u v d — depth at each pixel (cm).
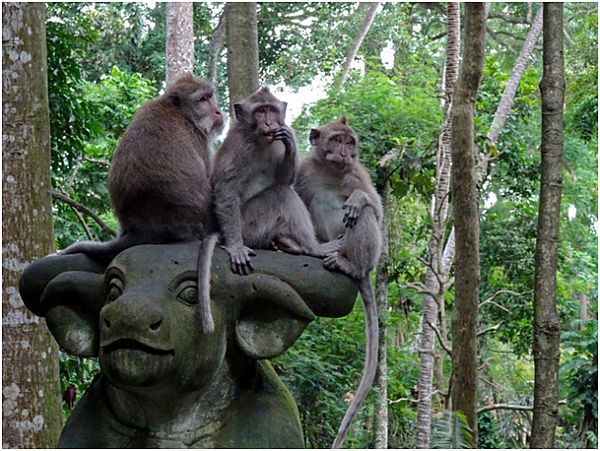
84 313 512
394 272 1420
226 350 502
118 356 436
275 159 562
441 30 2719
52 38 1126
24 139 920
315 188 661
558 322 782
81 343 507
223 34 1938
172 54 1448
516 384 1917
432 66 1973
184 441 497
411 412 1465
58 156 1186
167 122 528
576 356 1528
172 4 1451
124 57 2200
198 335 470
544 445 773
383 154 1273
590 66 2050
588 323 1574
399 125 1288
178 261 476
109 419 518
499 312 1761
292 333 500
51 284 511
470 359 902
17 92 923
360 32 2092
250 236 548
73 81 1170
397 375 1575
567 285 2170
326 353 1347
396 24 2339
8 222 907
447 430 827
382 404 1240
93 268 527
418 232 1644
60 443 514
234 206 529
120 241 519
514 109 1773
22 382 891
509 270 1777
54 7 1922
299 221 566
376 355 600
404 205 1659
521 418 1825
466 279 907
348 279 520
